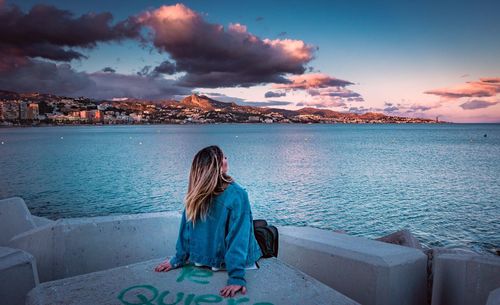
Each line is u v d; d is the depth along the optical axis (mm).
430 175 42781
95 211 24453
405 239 7496
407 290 3768
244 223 2902
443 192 32281
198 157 3000
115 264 4621
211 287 2844
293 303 2648
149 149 82812
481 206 26703
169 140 127438
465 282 3508
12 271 3387
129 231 4707
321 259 4051
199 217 3023
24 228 5418
